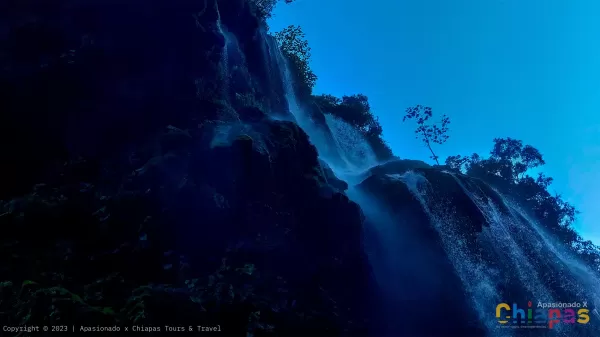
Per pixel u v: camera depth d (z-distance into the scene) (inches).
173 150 460.8
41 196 413.7
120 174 457.7
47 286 347.3
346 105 1499.8
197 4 565.0
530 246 910.4
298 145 571.8
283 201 512.4
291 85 1155.9
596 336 837.2
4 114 449.4
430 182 845.2
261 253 457.4
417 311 673.0
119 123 498.3
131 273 389.7
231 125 533.3
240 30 791.7
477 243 796.0
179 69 548.1
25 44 492.4
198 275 408.2
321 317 466.6
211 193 441.7
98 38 518.6
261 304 417.1
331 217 545.0
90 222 412.8
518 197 1350.9
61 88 481.1
